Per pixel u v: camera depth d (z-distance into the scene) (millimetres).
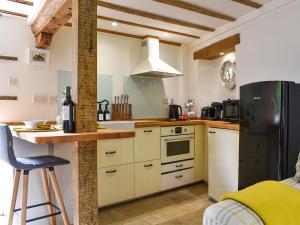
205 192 3291
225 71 4016
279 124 2002
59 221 2293
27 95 2918
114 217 2582
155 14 3098
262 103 2150
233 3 2871
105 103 3502
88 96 1480
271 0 2859
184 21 3367
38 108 2986
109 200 2809
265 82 2123
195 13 3100
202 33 3865
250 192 1153
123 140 2910
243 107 2383
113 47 3631
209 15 3119
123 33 3682
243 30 3293
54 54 3094
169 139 3322
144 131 3094
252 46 3170
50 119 3059
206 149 3650
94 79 1505
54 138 1280
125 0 2701
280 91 2004
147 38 3771
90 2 1490
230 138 2652
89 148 1524
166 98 4176
